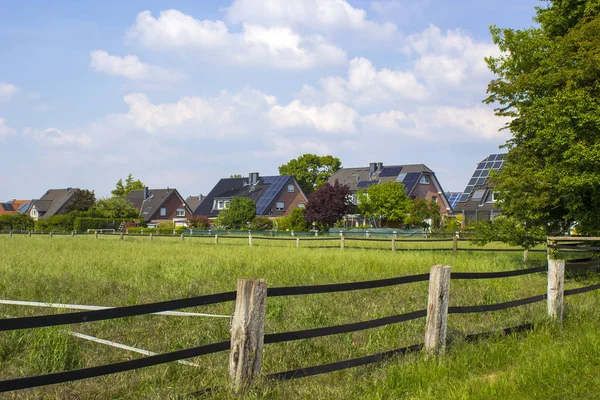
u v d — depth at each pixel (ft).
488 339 24.57
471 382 19.43
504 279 45.19
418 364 20.65
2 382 13.65
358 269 51.29
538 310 30.83
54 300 32.40
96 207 247.91
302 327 27.45
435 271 22.22
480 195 210.18
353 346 24.72
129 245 92.12
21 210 359.05
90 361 21.61
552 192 55.16
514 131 59.57
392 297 36.60
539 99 55.01
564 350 22.79
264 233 160.97
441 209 234.58
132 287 38.32
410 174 231.50
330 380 19.98
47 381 14.37
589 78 50.19
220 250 77.36
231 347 17.22
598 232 52.39
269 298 33.35
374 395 18.15
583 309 31.07
